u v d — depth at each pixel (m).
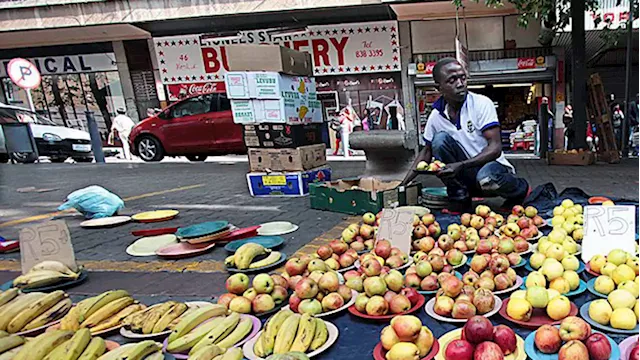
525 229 3.26
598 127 9.37
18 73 13.13
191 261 3.48
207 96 11.80
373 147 5.62
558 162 9.09
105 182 8.62
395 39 13.89
